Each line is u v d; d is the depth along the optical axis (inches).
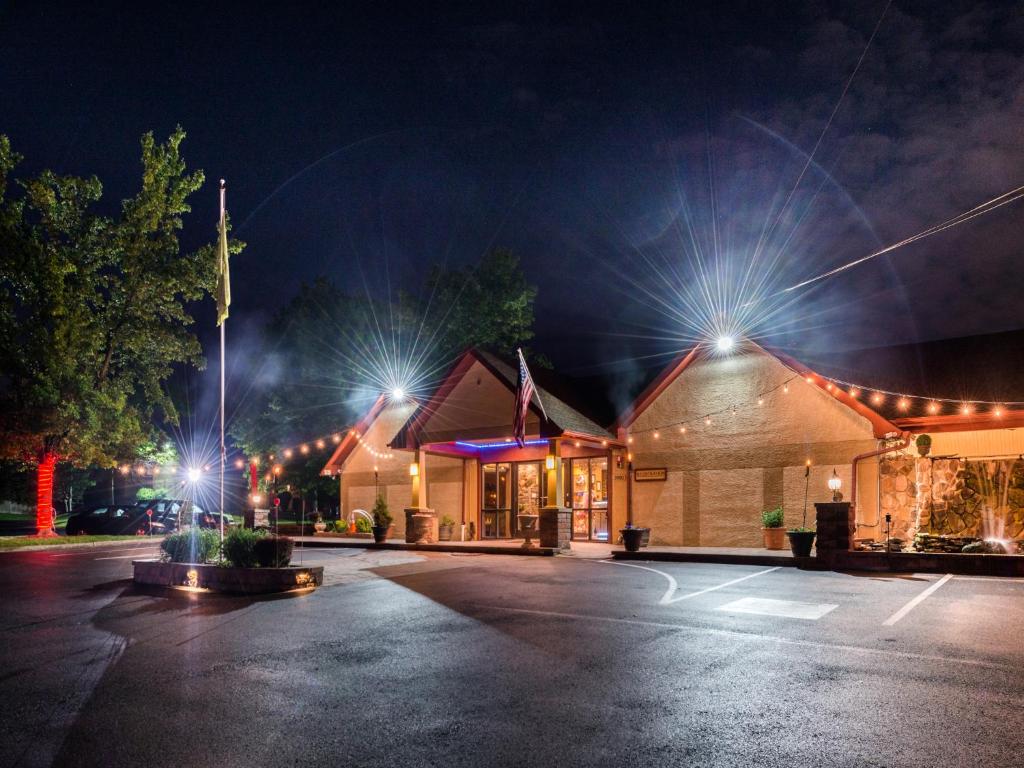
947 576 550.9
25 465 1315.2
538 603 437.4
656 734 207.2
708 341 931.3
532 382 850.8
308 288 1438.2
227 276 576.7
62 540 1055.6
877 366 937.5
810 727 211.2
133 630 370.6
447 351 1384.1
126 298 1250.0
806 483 854.5
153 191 1227.9
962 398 807.1
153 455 1417.3
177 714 232.1
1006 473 739.4
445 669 283.0
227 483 1964.8
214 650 322.0
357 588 511.2
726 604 425.7
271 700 245.6
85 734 215.0
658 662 288.0
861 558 606.2
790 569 622.8
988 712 222.5
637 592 480.4
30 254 1122.7
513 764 187.2
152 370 1332.4
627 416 975.0
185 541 564.1
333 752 198.2
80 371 1211.9
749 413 903.1
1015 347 888.3
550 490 839.7
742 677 264.4
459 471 1083.9
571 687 255.1
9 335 1110.4
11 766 192.4
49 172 1177.4
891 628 347.9
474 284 1401.3
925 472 782.5
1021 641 318.0
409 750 198.4
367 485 1203.9
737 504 895.1
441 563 693.9
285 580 494.9
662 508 943.7
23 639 350.3
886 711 224.4
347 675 276.4
